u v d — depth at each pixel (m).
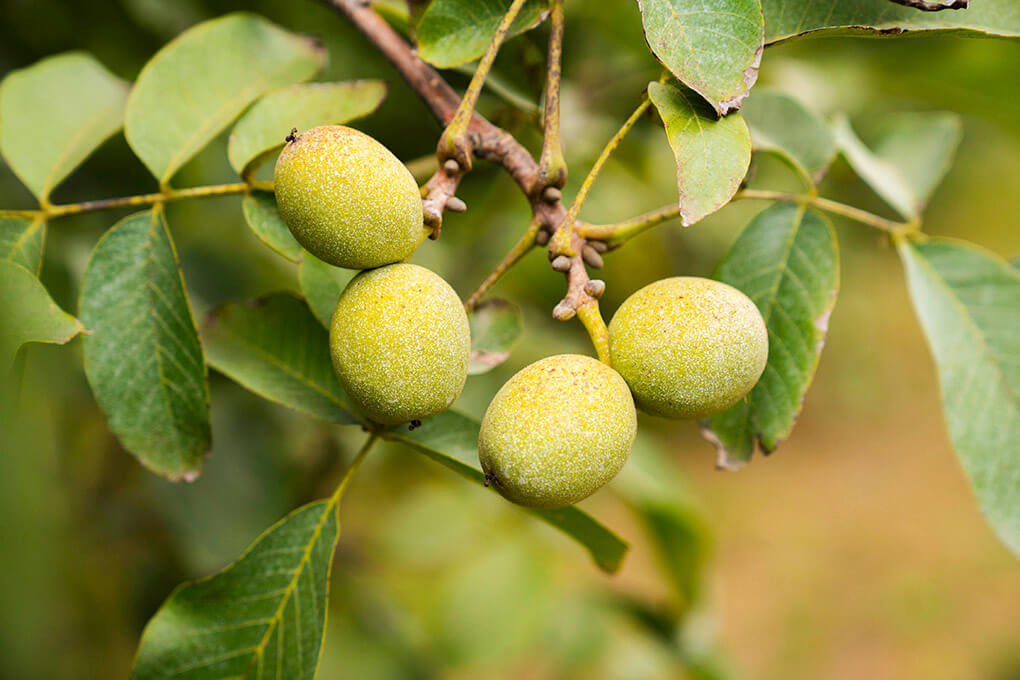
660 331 0.61
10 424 0.58
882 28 0.62
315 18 0.87
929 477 2.66
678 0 0.61
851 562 2.34
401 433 0.66
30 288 0.62
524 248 0.64
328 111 0.69
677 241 1.42
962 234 2.55
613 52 0.89
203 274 0.85
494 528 1.11
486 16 0.66
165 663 0.64
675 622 1.00
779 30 0.63
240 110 0.69
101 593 0.89
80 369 0.80
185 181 0.84
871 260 2.74
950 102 0.84
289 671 0.65
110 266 0.67
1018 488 0.67
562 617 1.05
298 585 0.65
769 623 2.16
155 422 0.66
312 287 0.67
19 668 0.57
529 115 0.73
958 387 0.69
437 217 0.62
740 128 0.61
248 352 0.68
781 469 2.69
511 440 0.60
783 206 0.69
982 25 0.62
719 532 2.40
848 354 2.86
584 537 0.67
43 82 0.70
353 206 0.60
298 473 0.91
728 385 0.62
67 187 0.81
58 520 0.61
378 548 1.12
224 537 0.83
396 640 0.98
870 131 0.80
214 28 0.70
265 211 0.68
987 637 2.07
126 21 0.85
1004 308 0.69
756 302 0.68
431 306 0.61
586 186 0.63
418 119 0.82
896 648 2.08
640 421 1.04
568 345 1.07
